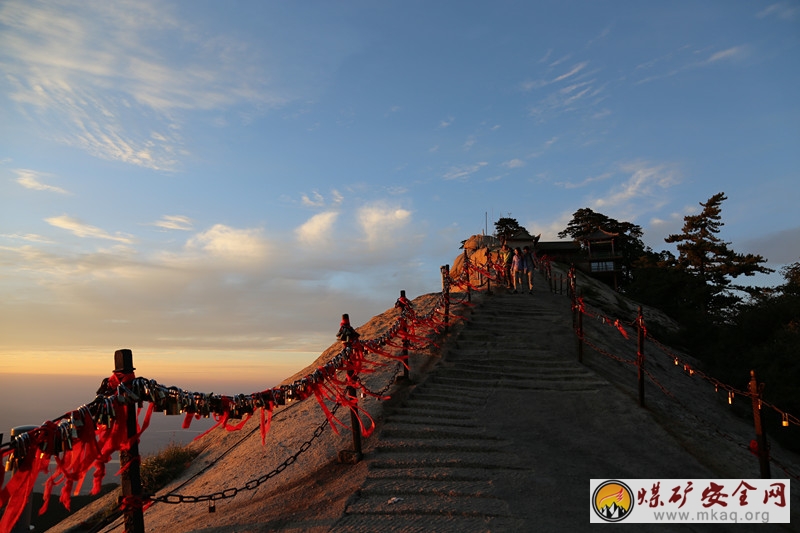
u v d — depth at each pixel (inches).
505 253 1051.9
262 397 311.7
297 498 350.3
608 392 530.3
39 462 203.8
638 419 479.2
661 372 728.3
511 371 580.4
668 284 1577.3
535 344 652.1
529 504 323.9
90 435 218.7
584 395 524.4
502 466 377.7
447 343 648.4
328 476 377.4
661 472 388.5
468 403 502.9
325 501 338.3
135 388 238.2
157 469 482.9
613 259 1964.8
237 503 370.3
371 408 485.1
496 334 687.7
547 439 431.2
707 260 1801.2
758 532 322.3
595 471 378.6
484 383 549.0
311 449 435.8
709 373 848.3
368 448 412.2
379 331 788.0
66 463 218.8
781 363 729.6
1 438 192.7
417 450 407.2
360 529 300.0
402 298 589.0
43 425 203.8
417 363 606.2
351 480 363.3
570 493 342.3
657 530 308.0
